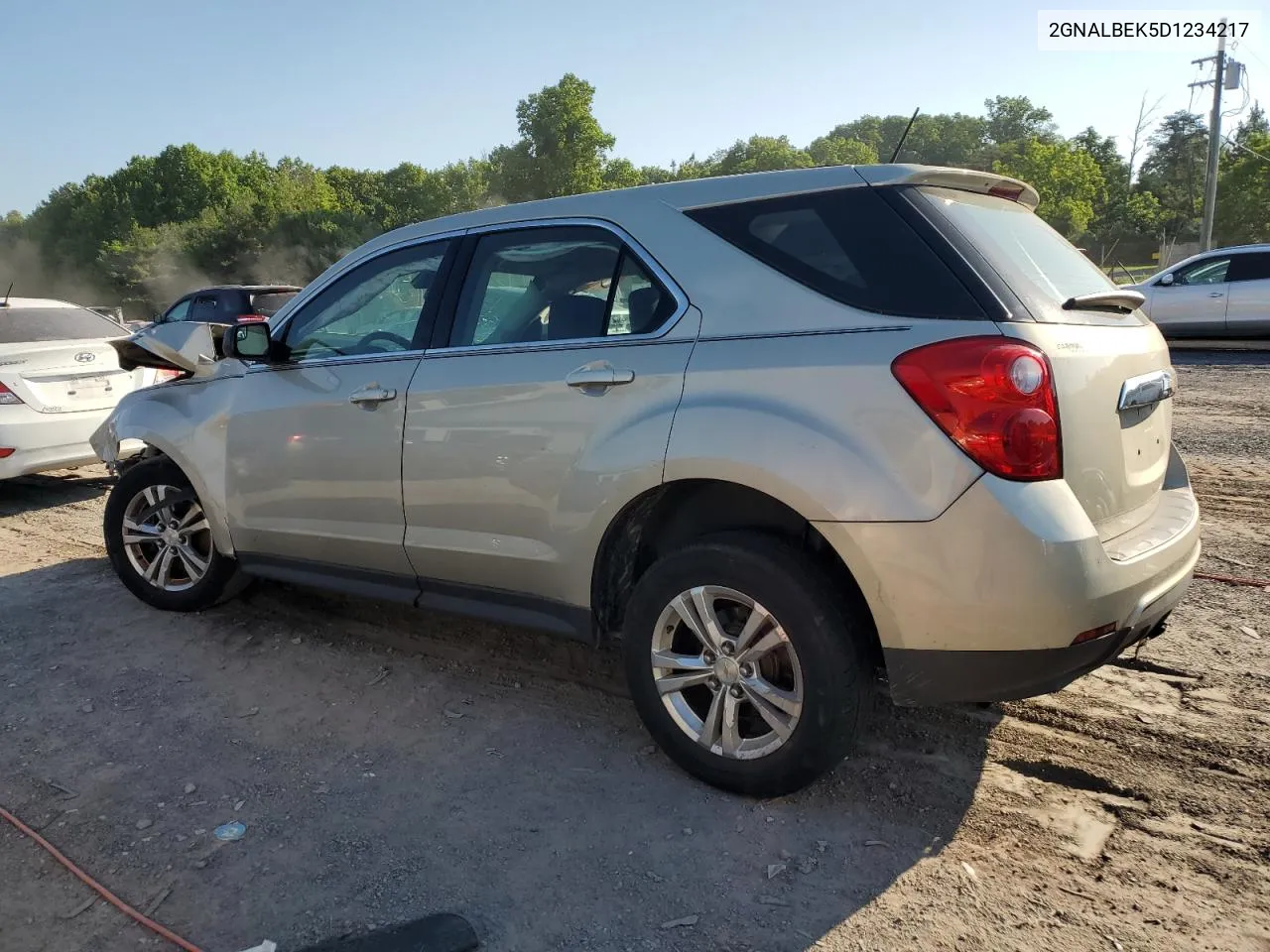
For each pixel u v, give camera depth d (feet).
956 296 8.11
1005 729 10.82
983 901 7.93
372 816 9.34
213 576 14.58
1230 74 103.40
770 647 8.95
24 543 19.89
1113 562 8.04
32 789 9.93
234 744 10.90
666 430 9.14
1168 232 232.53
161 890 8.20
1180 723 10.78
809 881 8.25
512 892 8.13
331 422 12.18
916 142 334.44
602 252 10.24
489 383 10.60
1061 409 7.90
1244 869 8.25
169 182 273.95
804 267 8.89
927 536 7.88
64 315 27.48
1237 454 24.64
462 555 11.06
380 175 277.85
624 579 10.56
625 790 9.75
